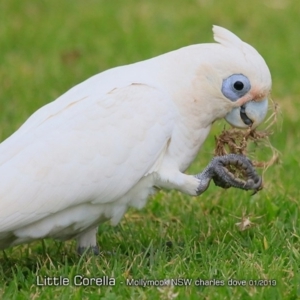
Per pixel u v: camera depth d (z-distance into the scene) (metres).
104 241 12.76
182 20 27.56
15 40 25.36
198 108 11.62
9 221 10.40
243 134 12.19
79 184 10.71
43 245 12.51
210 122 11.95
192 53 11.76
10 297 10.48
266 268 10.88
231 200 13.91
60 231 11.23
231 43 11.86
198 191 11.69
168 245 12.30
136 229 13.15
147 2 30.03
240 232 12.52
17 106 19.80
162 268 10.98
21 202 10.43
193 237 12.38
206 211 13.81
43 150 10.66
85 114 10.98
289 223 12.91
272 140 17.59
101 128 10.92
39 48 24.73
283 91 20.80
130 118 11.04
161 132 11.17
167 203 14.21
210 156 16.58
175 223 13.38
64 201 10.69
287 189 14.33
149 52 24.03
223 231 12.62
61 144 10.72
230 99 11.77
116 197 11.09
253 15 27.95
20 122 18.42
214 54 11.66
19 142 10.85
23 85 21.28
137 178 11.10
